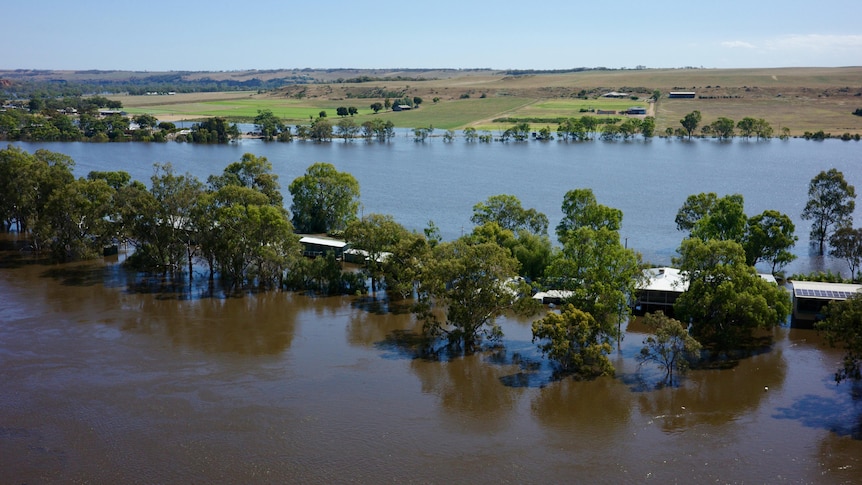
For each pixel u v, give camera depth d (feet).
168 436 271.08
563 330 326.85
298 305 433.48
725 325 359.46
